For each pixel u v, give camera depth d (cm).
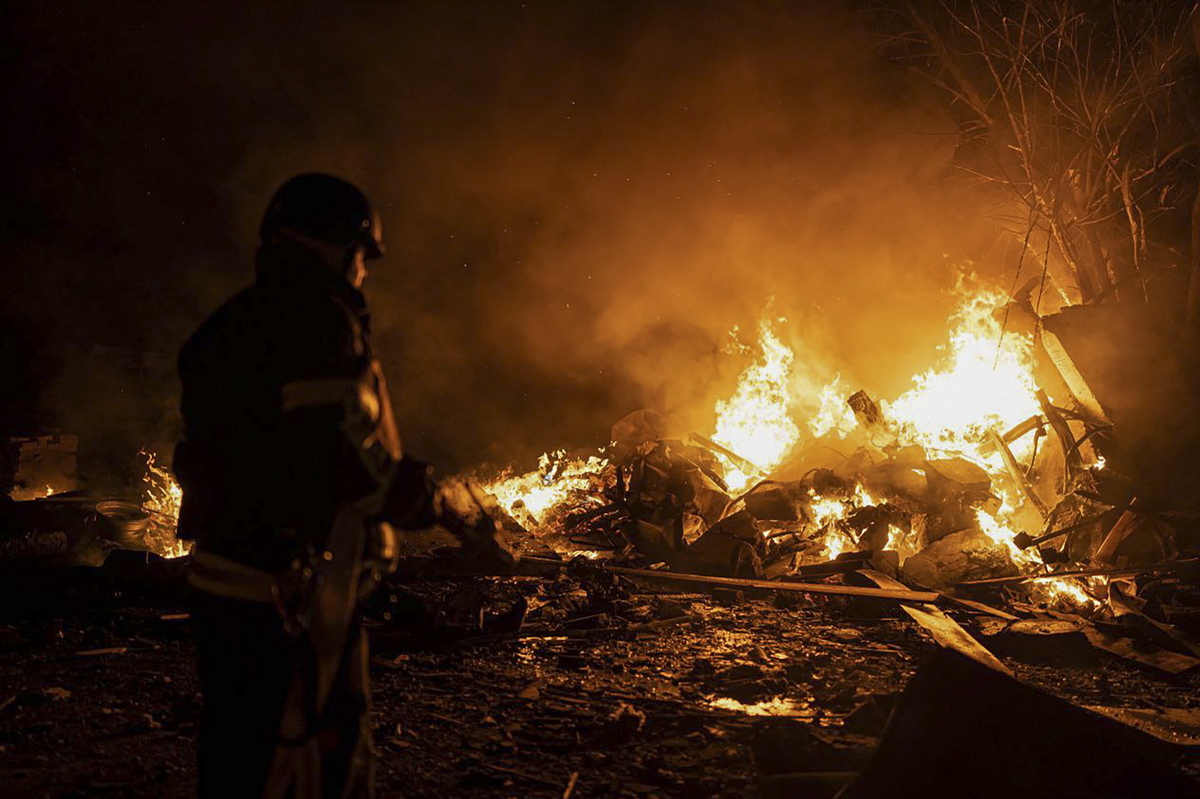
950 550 723
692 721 398
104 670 457
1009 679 303
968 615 604
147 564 619
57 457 915
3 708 396
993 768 287
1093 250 840
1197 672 488
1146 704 444
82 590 611
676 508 822
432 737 379
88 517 753
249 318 205
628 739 381
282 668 196
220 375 205
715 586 643
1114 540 673
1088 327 744
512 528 907
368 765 218
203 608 202
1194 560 620
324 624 198
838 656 518
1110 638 539
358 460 196
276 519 198
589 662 497
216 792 197
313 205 211
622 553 779
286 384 195
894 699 409
